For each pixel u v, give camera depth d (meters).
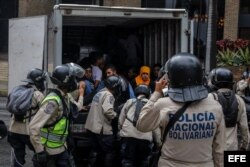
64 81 8.09
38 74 9.98
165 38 14.65
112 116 11.20
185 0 29.70
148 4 30.98
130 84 13.97
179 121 5.52
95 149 11.69
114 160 11.70
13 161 10.15
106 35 16.08
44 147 8.09
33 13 31.19
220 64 21.23
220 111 5.68
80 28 16.12
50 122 8.09
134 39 15.71
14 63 15.16
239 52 22.09
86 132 11.93
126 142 10.82
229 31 30.72
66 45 16.05
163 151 5.66
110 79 11.37
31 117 9.84
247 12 31.48
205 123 5.57
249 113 13.10
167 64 5.73
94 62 14.49
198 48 24.88
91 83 13.34
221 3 30.84
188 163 5.56
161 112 5.57
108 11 13.31
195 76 5.53
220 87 8.40
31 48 14.00
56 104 7.98
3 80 30.81
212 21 19.73
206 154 5.62
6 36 31.44
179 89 5.57
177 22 14.09
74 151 12.08
